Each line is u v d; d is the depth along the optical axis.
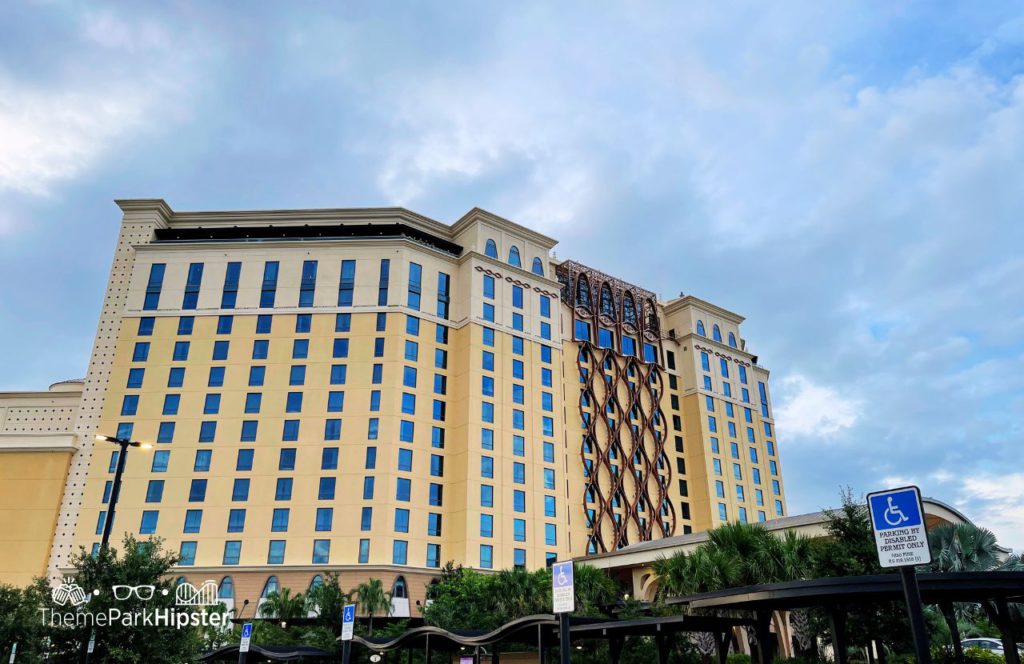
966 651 28.67
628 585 65.50
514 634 30.03
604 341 92.00
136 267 74.25
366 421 67.56
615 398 88.94
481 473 68.88
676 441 94.50
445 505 68.12
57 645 26.53
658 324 100.06
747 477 97.19
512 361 75.88
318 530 63.56
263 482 65.50
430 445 69.25
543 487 72.75
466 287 76.56
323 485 65.25
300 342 71.12
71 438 67.19
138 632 27.00
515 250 82.81
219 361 70.38
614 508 82.81
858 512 32.25
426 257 76.69
